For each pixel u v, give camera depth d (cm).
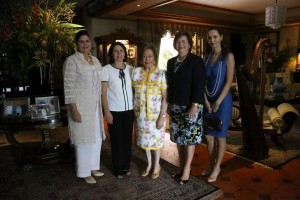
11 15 294
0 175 258
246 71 284
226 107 224
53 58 259
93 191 221
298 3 609
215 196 214
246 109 288
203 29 719
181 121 216
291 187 230
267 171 263
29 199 211
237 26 757
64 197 213
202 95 207
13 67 259
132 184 232
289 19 680
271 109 360
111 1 438
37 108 256
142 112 224
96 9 500
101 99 232
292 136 379
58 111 265
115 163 243
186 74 205
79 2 532
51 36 254
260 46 290
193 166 278
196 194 214
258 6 640
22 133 416
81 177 235
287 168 271
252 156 299
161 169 263
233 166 276
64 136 390
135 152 313
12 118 255
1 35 245
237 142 356
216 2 589
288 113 312
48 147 293
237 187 231
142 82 223
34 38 245
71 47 266
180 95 209
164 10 581
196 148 332
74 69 210
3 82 296
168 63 222
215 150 245
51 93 275
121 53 227
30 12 259
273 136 330
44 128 253
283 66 746
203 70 206
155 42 621
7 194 220
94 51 543
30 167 270
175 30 654
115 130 233
